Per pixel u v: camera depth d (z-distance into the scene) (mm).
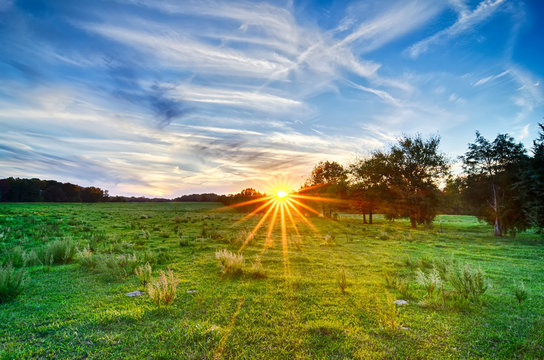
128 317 5863
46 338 4980
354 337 5102
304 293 7871
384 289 8438
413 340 5027
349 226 38969
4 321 5695
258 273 9766
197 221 38625
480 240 24859
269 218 53469
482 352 4617
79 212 43438
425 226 41719
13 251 11766
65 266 10984
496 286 9031
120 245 15312
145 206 80750
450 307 6750
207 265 11617
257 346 4758
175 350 4574
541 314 6395
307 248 17328
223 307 6652
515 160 31141
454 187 39438
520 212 29531
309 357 4410
